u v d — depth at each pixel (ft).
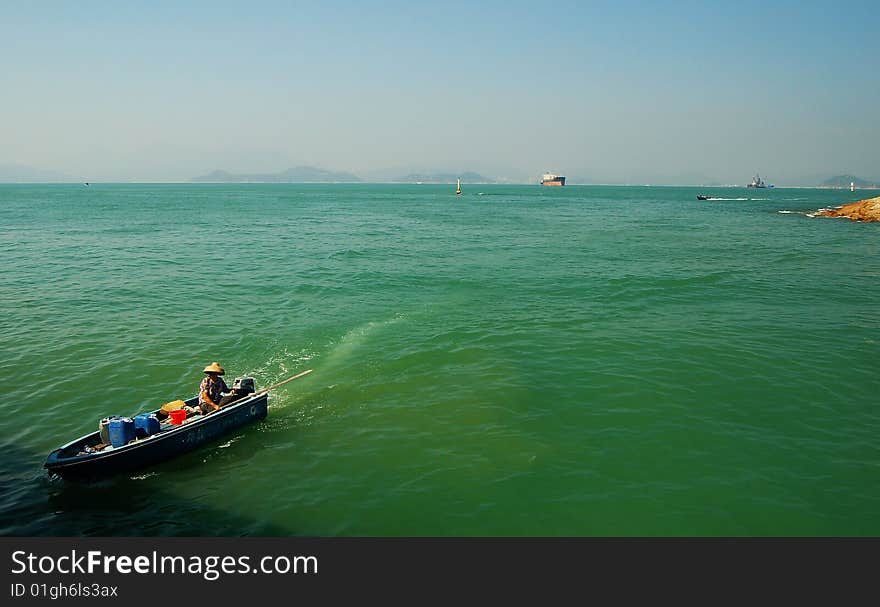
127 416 48.49
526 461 41.98
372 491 38.47
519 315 81.25
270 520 35.76
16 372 57.47
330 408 51.03
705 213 319.68
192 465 41.93
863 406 50.88
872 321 77.30
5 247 145.18
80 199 454.81
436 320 78.54
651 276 110.42
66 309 81.66
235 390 49.24
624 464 41.63
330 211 329.52
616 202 485.15
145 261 124.57
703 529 34.91
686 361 61.82
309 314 81.25
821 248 153.99
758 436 45.65
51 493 38.32
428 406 51.13
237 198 520.01
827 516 35.99
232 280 104.78
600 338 70.13
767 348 66.03
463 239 176.86
